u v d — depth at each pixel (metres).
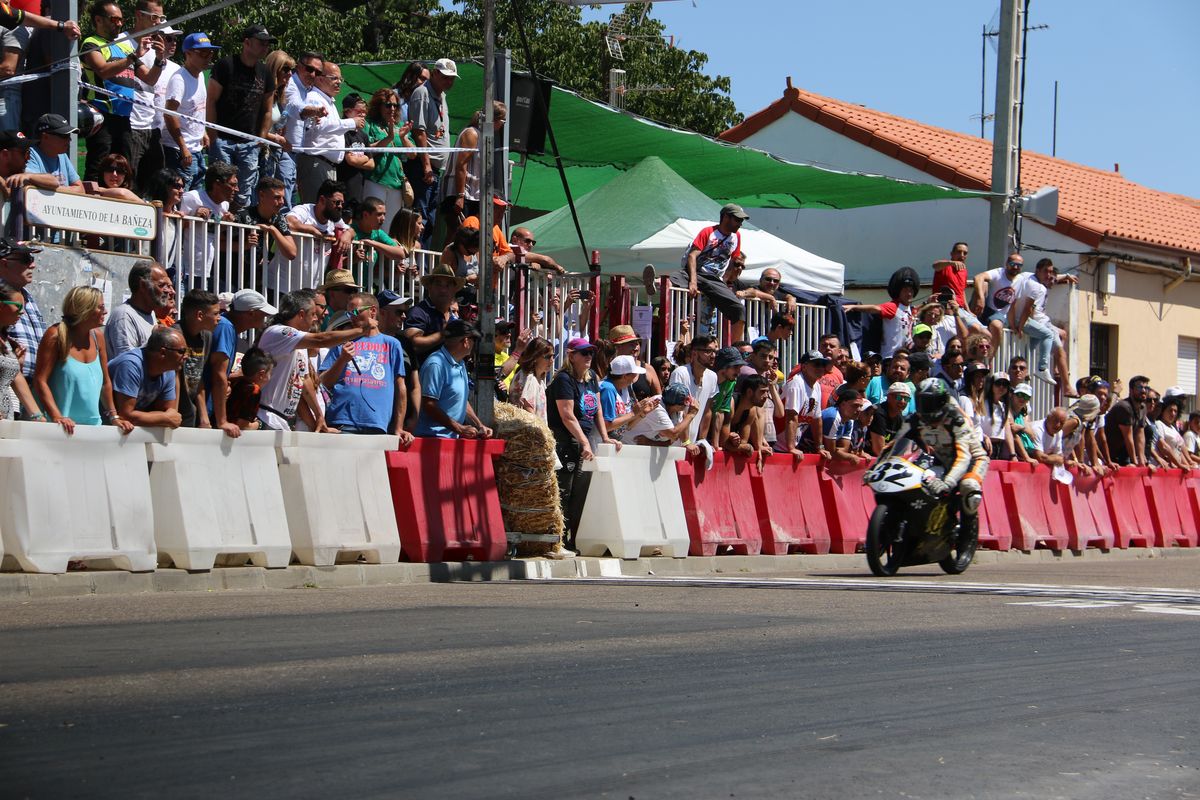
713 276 24.11
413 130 22.27
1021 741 7.19
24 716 7.14
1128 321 41.88
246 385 15.29
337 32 41.22
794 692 8.40
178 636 10.12
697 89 55.06
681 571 19.56
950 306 27.70
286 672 8.62
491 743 6.75
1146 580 19.47
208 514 14.40
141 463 13.95
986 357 26.38
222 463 14.66
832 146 43.19
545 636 10.68
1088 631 11.88
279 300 18.06
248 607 12.29
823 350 23.44
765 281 25.27
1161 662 10.09
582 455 18.77
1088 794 6.16
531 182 31.95
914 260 41.75
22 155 15.23
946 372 25.55
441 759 6.39
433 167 23.02
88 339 13.85
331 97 20.64
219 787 5.80
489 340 17.94
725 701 8.03
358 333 15.91
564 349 21.91
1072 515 27.75
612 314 22.66
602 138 27.89
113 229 15.84
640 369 20.20
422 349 17.78
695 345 20.83
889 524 18.81
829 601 14.17
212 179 17.44
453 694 8.03
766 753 6.71
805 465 22.39
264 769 6.12
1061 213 40.78
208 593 13.71
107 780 5.87
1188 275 42.94
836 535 22.73
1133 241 40.91
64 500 13.28
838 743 6.99
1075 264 40.38
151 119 18.19
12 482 13.00
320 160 20.45
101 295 13.85
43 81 17.16
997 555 25.41
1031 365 31.50
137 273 15.02
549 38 49.97
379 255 19.39
